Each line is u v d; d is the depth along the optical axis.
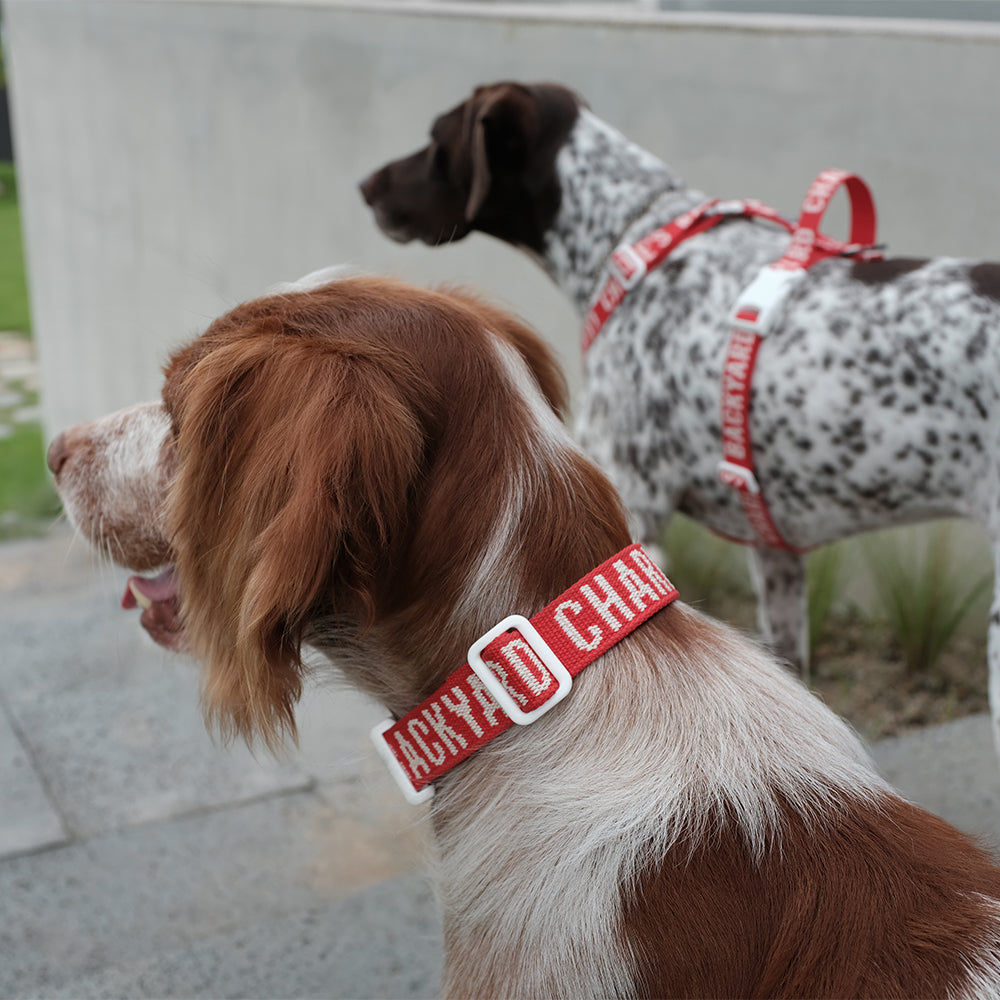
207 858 2.97
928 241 3.53
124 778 3.40
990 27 3.45
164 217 6.53
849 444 2.32
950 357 2.20
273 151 5.66
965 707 3.41
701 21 3.93
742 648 1.34
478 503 1.24
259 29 5.55
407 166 3.06
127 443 1.55
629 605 1.27
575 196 2.81
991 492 2.21
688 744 1.21
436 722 1.25
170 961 2.46
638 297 2.60
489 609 1.24
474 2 5.04
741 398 2.40
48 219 7.77
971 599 3.55
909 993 1.05
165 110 6.34
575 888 1.17
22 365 10.42
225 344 1.26
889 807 1.22
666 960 1.12
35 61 7.50
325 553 1.11
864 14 4.13
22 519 6.78
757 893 1.13
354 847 2.99
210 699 1.28
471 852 1.24
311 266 5.57
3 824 3.15
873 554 3.83
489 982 1.21
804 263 2.40
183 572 1.27
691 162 4.07
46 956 2.58
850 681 3.62
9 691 4.05
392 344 1.25
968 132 3.36
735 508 2.62
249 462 1.18
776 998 1.09
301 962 2.45
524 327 1.50
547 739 1.23
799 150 3.77
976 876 1.16
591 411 2.71
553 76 4.40
